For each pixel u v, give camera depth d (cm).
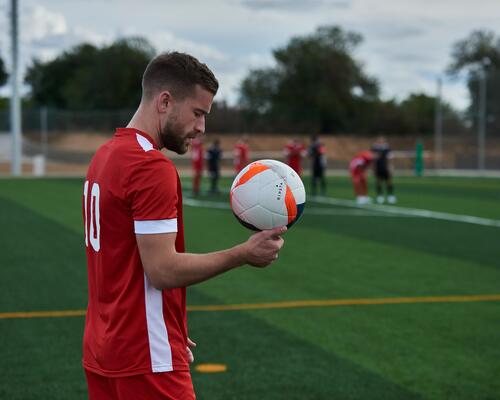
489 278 878
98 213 236
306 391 473
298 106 5941
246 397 460
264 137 5412
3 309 694
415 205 1897
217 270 227
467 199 2098
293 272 906
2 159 4488
